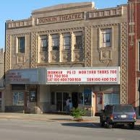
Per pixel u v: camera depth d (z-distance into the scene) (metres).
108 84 41.78
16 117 41.16
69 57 44.91
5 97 50.28
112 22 41.81
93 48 43.09
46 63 46.62
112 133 24.39
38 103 47.38
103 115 30.47
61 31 45.66
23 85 48.84
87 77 42.31
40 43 47.56
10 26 50.38
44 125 31.06
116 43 41.53
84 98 43.94
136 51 40.28
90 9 43.50
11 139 20.06
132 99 40.28
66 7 45.34
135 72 40.16
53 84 44.31
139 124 33.94
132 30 40.50
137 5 40.34
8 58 50.28
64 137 21.28
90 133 24.02
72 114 38.03
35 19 48.06
